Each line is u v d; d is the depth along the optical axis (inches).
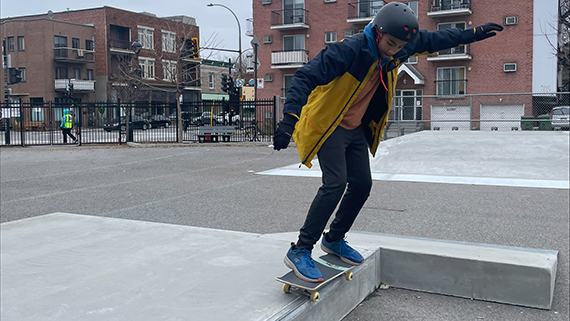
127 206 294.8
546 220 235.1
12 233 186.1
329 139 106.1
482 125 965.2
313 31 1295.5
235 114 1036.5
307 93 94.3
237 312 102.3
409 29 94.7
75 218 213.0
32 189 373.1
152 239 171.3
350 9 1243.8
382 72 103.2
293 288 113.9
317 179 400.5
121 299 115.8
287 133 90.1
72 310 110.8
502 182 360.5
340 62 95.4
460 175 402.0
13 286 127.9
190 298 113.4
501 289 130.7
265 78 1352.1
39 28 1694.1
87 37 1804.9
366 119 113.3
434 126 1035.3
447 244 152.7
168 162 555.8
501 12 1090.1
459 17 1129.4
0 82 1808.6
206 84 2256.4
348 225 117.5
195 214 266.4
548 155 424.8
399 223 234.7
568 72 1471.5
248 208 282.2
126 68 1721.2
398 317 121.6
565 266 163.3
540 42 1091.9
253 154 635.5
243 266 135.6
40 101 1716.3
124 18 1830.7
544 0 1088.2
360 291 129.6
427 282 139.3
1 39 1763.0
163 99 1892.2
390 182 377.1
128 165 533.0
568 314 123.4
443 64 1135.6
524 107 1029.2
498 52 1093.1
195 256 147.8
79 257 152.3
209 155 630.5
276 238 167.0
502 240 199.3
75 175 454.9
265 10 1343.5
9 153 719.7
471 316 122.5
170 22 1975.9
